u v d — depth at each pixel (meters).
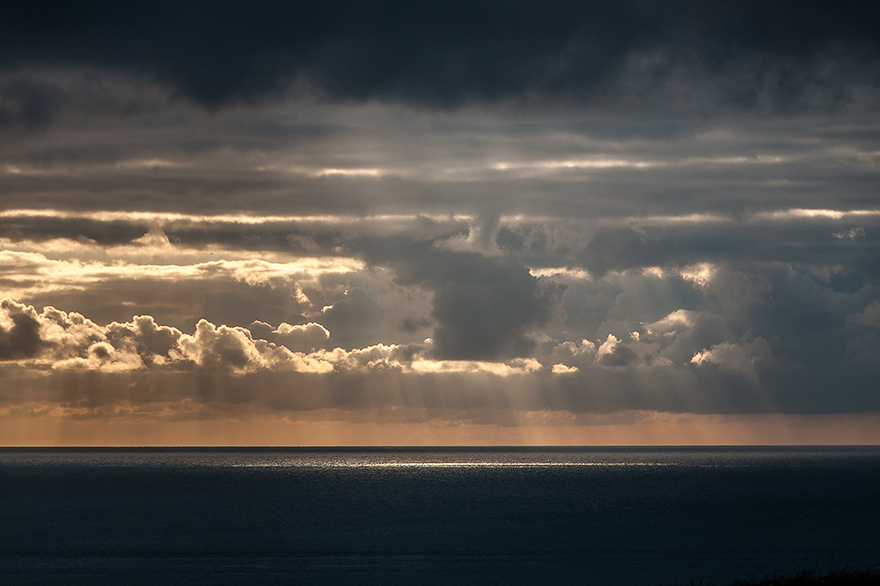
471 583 72.69
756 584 54.84
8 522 124.94
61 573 78.38
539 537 105.25
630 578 74.81
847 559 86.88
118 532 111.44
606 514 137.12
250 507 151.88
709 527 117.12
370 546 96.69
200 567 81.62
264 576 76.50
